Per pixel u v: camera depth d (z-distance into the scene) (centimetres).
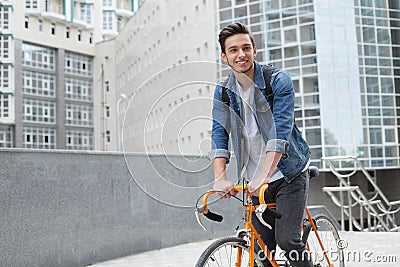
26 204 454
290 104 263
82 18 4550
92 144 4481
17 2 4053
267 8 2297
